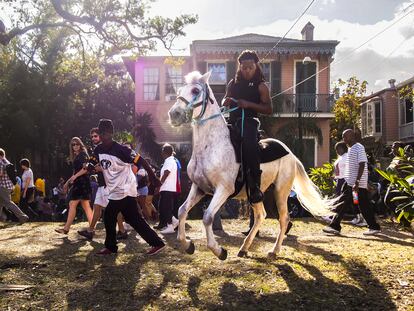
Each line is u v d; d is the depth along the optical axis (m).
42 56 25.39
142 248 7.07
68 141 28.62
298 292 4.70
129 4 16.66
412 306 4.28
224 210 13.31
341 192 8.90
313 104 22.25
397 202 9.08
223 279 5.14
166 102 23.28
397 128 29.55
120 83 35.91
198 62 22.80
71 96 26.78
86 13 16.80
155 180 6.27
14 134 24.84
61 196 15.59
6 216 13.34
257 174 5.58
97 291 4.77
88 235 8.06
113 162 6.09
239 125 5.70
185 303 4.39
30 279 5.25
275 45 21.67
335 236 8.44
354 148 8.59
